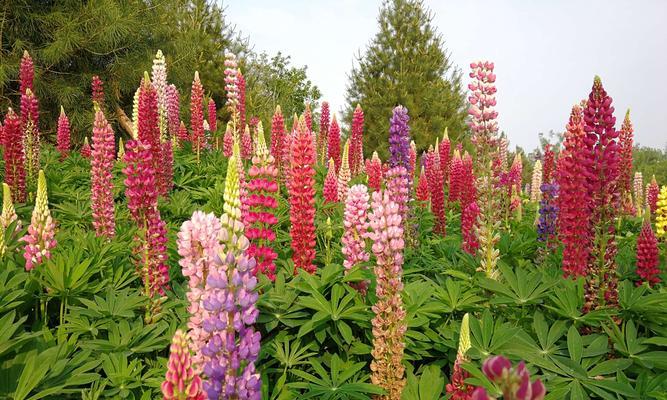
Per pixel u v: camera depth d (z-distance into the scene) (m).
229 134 14.37
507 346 4.13
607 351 4.07
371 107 43.50
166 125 14.92
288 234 7.54
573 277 5.64
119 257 6.15
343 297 4.96
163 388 2.67
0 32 23.97
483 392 1.38
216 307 2.63
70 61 26.38
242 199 5.55
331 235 7.11
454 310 5.00
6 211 6.30
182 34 31.66
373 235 4.07
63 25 24.50
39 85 24.09
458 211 12.40
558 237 7.29
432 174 9.85
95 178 7.09
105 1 25.19
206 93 34.69
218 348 2.64
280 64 43.16
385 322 4.05
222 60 35.28
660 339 4.02
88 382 3.89
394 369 4.05
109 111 27.67
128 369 4.11
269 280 5.04
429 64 44.59
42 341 4.23
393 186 7.11
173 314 4.89
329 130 14.02
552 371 3.86
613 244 4.81
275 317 4.57
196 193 10.62
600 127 4.94
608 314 4.32
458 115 44.41
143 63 26.81
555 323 4.39
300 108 43.47
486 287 4.91
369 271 5.06
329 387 4.00
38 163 10.59
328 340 4.82
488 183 5.63
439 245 8.08
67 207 8.63
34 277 4.82
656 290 5.80
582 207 5.63
